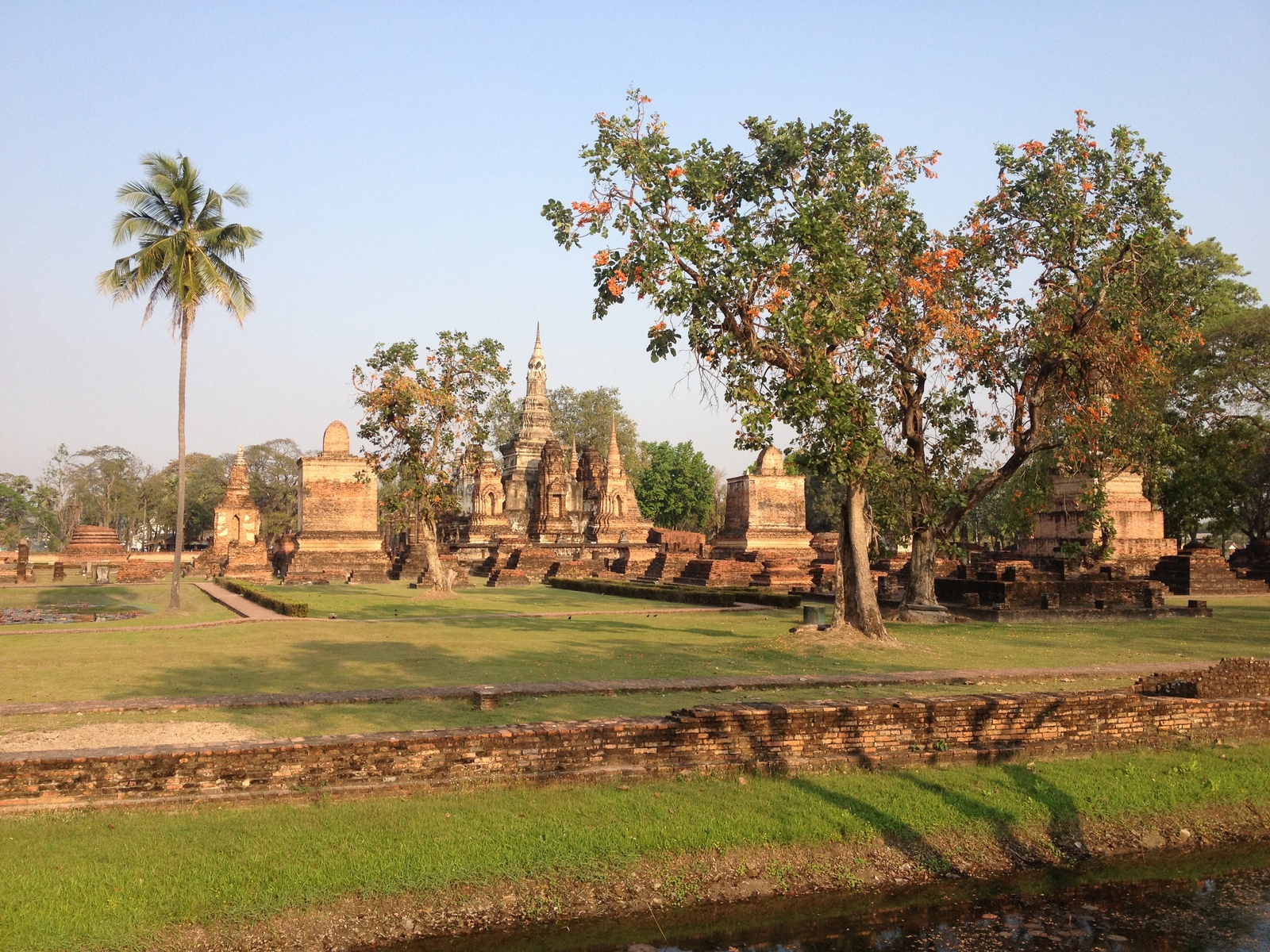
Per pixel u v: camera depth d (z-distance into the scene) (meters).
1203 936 8.60
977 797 10.39
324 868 8.14
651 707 13.03
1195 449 41.41
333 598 35.53
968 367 23.25
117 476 96.44
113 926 7.27
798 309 17.56
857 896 8.96
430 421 36.06
